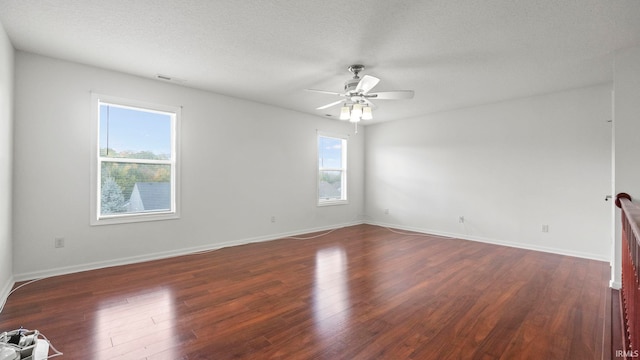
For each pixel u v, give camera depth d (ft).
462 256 13.48
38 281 10.00
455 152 17.79
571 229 13.79
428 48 9.57
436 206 18.69
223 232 15.10
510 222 15.62
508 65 10.93
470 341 6.57
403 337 6.72
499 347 6.33
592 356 6.00
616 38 8.75
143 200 12.78
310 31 8.58
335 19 7.93
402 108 17.43
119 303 8.42
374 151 22.31
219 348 6.30
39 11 7.59
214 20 8.04
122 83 11.96
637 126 9.04
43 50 9.95
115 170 12.07
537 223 14.75
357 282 10.16
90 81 11.25
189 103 13.83
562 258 13.21
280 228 17.58
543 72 11.59
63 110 10.73
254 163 16.31
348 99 11.39
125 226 12.12
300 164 18.61
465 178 17.37
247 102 15.97
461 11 7.47
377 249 14.76
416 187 19.75
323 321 7.45
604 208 12.97
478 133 16.83
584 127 13.46
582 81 12.64
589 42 9.04
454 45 9.36
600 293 9.22
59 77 10.65
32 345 5.58
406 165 20.29
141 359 5.90
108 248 11.71
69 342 6.47
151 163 12.96
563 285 9.91
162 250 13.08
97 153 11.43
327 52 9.95
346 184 21.62
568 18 7.73
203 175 14.34
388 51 9.82
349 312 7.94
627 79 9.27
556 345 6.40
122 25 8.32
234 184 15.49
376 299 8.77
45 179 10.41
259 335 6.81
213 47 9.66
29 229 10.12
